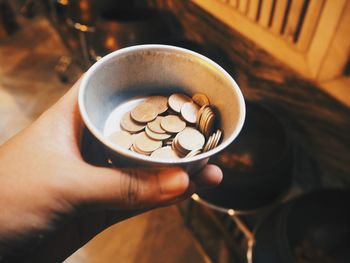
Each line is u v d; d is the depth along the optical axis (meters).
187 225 0.48
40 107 0.67
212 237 0.47
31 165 0.18
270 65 0.35
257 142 0.34
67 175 0.18
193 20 0.45
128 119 0.20
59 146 0.19
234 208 0.36
